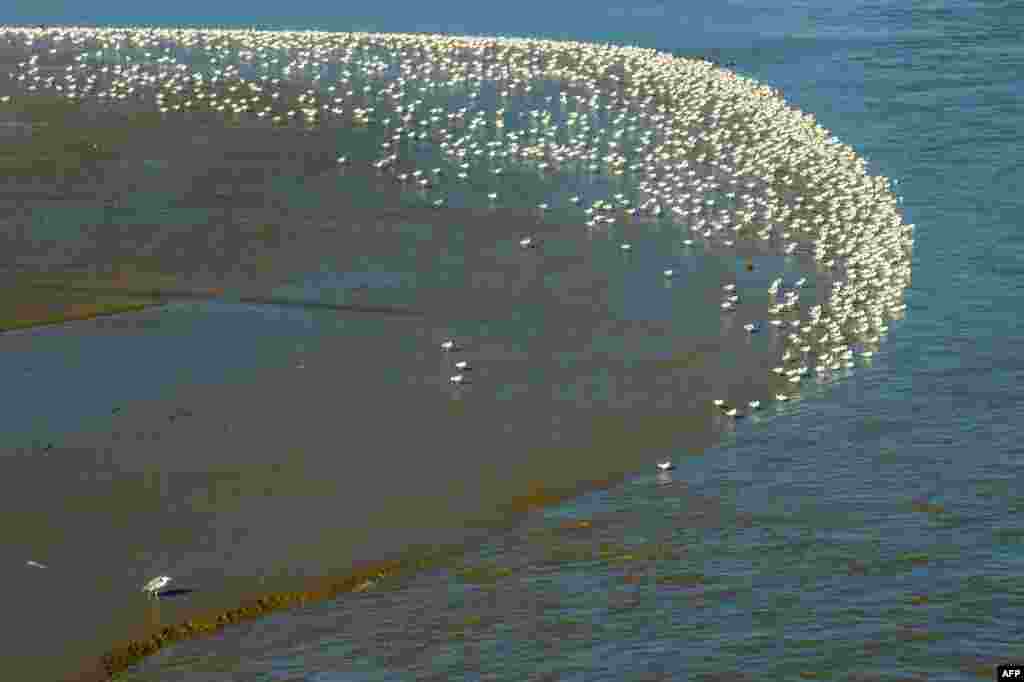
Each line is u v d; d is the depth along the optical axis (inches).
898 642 1413.6
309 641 1455.5
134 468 1802.4
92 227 2775.6
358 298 2390.5
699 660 1395.2
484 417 1947.6
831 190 2938.0
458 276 2492.6
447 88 3956.7
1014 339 2169.0
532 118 3595.0
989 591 1494.8
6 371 2100.1
